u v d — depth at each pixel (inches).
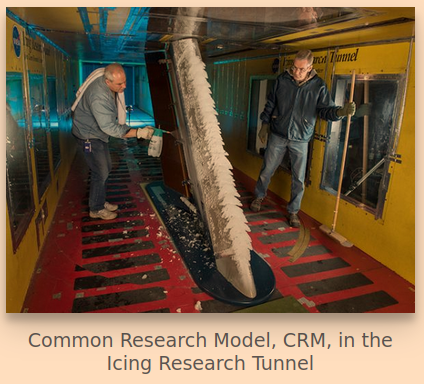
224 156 120.3
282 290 105.0
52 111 158.7
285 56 166.2
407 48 104.3
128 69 705.0
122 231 138.9
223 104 251.1
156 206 162.4
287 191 177.0
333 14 80.7
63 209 158.7
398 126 109.2
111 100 131.8
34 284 103.0
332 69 138.5
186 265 116.1
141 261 117.8
